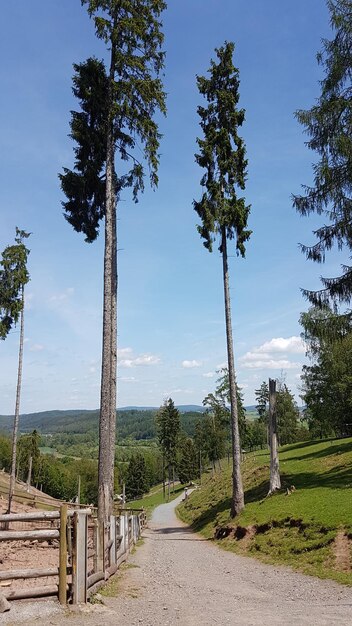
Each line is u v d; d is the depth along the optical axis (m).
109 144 16.56
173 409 76.44
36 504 33.12
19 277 27.20
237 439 21.28
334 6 17.14
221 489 33.41
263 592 9.45
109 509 13.92
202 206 23.11
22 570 6.89
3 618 6.17
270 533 15.91
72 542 7.28
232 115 23.48
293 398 65.75
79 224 18.25
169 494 82.50
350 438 39.81
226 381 41.31
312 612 7.44
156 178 17.17
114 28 15.94
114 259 17.62
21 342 27.56
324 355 45.34
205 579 11.12
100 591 8.48
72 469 102.62
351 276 18.19
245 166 23.59
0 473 62.62
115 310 17.41
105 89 16.72
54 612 6.55
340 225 17.91
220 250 23.61
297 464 28.31
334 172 17.84
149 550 17.58
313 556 12.52
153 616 6.98
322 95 18.19
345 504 15.11
